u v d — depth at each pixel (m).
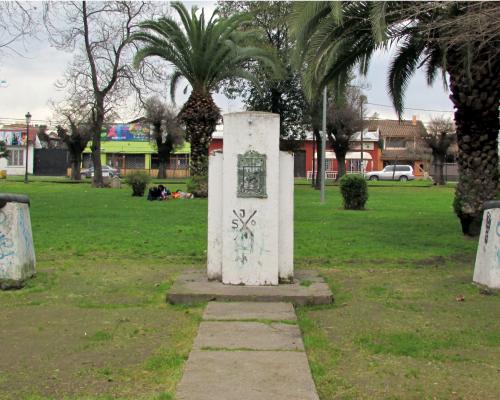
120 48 32.72
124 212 18.23
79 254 10.34
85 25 32.16
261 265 7.36
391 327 5.88
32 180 44.84
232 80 32.31
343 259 10.08
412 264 9.62
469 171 12.56
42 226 14.35
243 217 7.35
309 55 12.38
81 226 14.41
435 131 46.31
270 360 4.72
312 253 10.69
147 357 4.93
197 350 4.97
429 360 4.92
